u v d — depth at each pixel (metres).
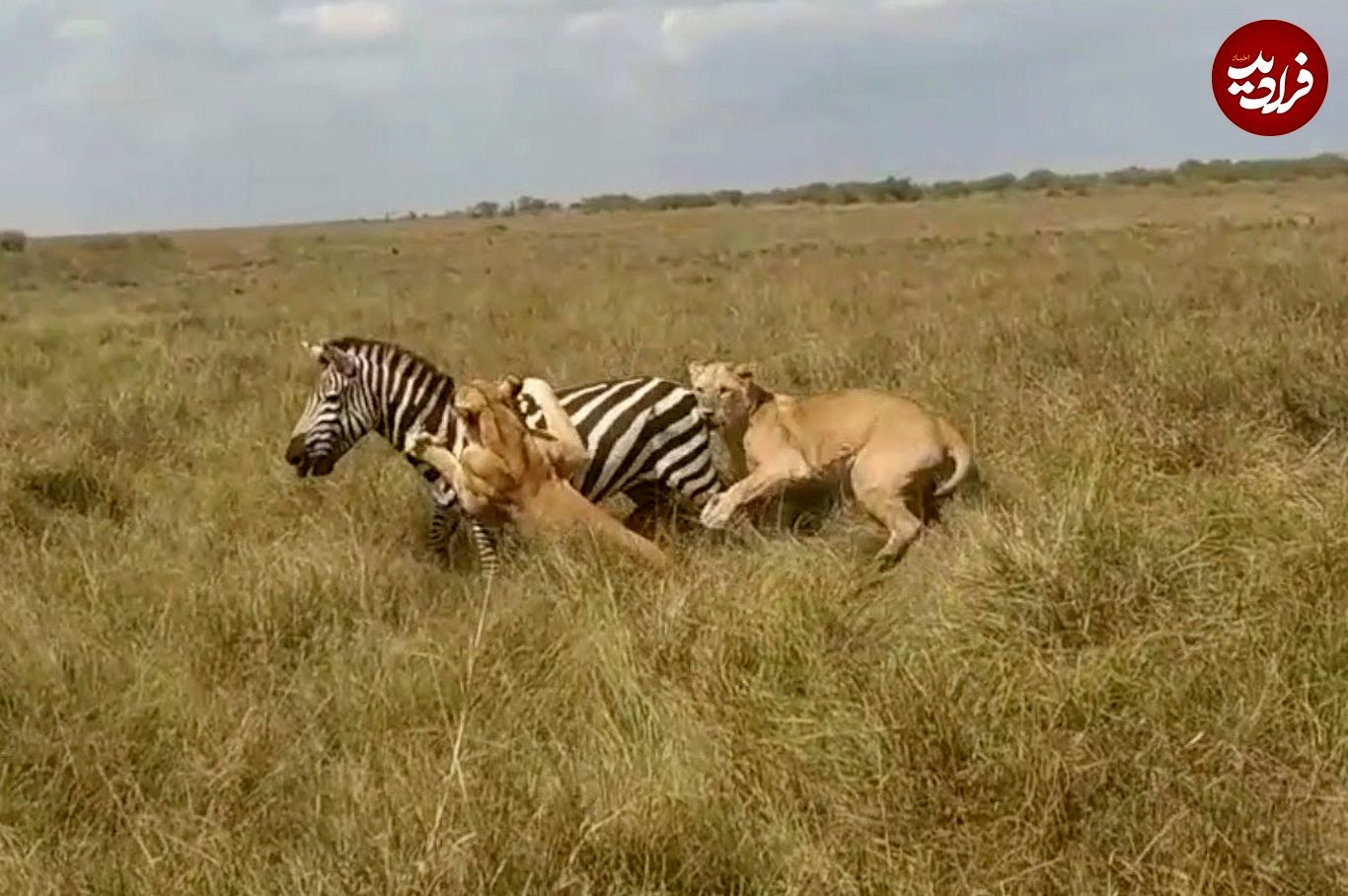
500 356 14.38
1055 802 4.44
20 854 4.64
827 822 4.54
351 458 9.59
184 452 10.34
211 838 4.64
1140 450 7.32
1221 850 4.25
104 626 6.43
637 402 8.02
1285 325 10.71
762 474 7.61
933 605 5.79
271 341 17.02
